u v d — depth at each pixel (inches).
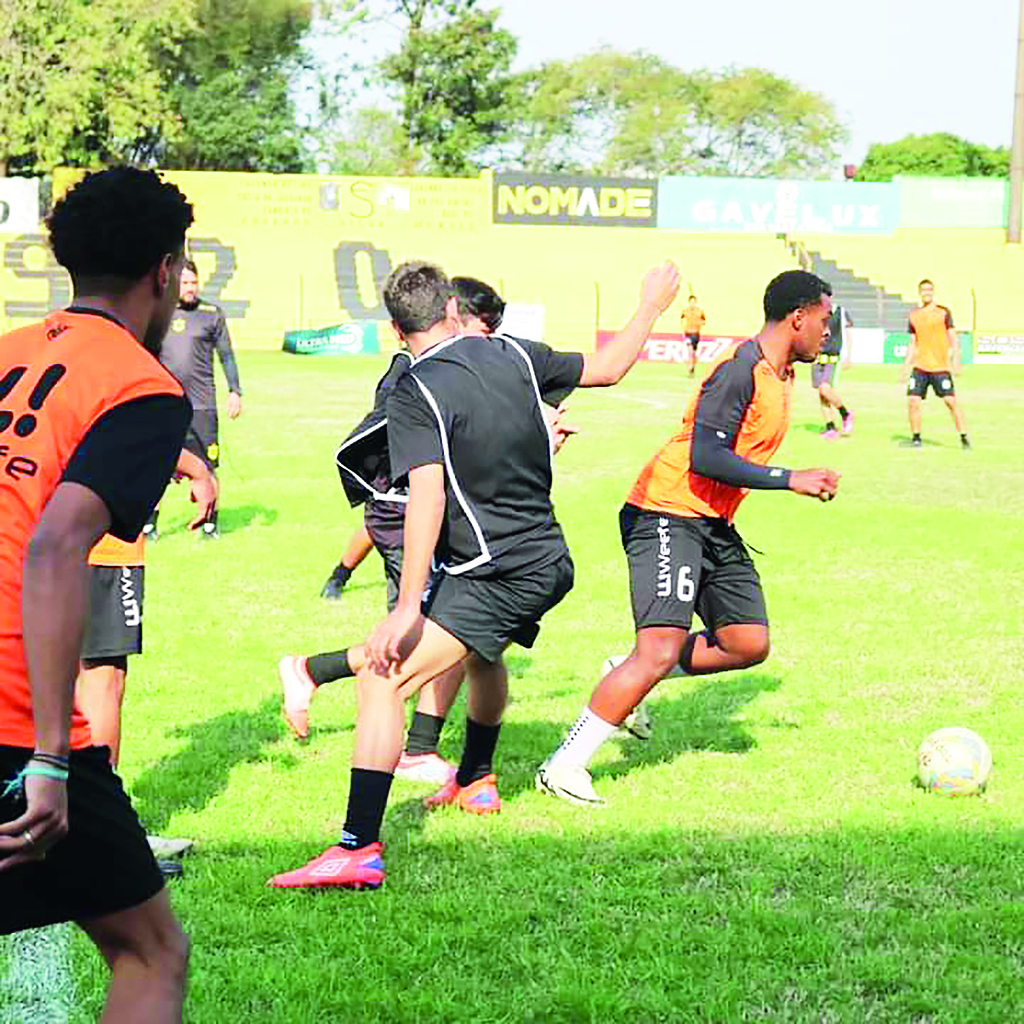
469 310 404.2
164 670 525.3
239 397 812.6
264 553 768.9
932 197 3184.1
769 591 679.1
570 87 4877.0
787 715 474.9
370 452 406.6
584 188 3161.9
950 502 981.2
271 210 3134.8
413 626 328.5
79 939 287.0
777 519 890.1
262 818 366.6
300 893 315.3
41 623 176.2
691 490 388.2
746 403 379.9
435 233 3164.4
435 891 318.0
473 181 3157.0
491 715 373.7
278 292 3093.0
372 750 321.7
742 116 5078.7
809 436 1446.9
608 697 380.8
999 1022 259.0
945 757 389.4
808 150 5142.7
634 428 1496.1
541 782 385.4
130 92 3371.1
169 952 203.2
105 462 183.3
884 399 1969.7
